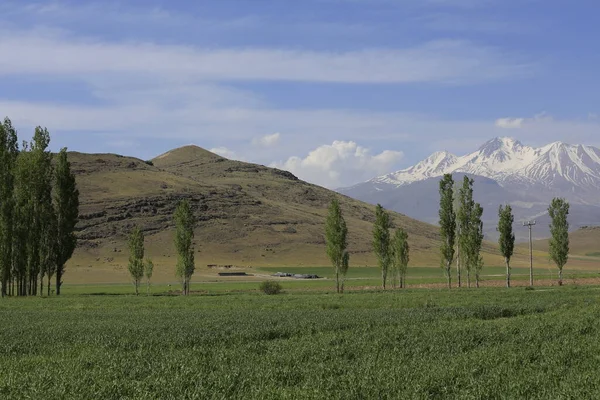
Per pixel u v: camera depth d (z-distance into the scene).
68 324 41.31
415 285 111.62
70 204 90.25
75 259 195.50
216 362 24.42
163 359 25.03
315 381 20.33
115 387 19.75
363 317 43.31
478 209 98.81
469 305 55.47
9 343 31.45
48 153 90.19
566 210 101.69
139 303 66.81
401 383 19.89
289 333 35.03
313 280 140.25
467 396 18.08
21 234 85.44
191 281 141.62
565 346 26.36
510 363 22.83
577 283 106.62
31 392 19.05
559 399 17.56
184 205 91.69
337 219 91.19
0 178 81.62
